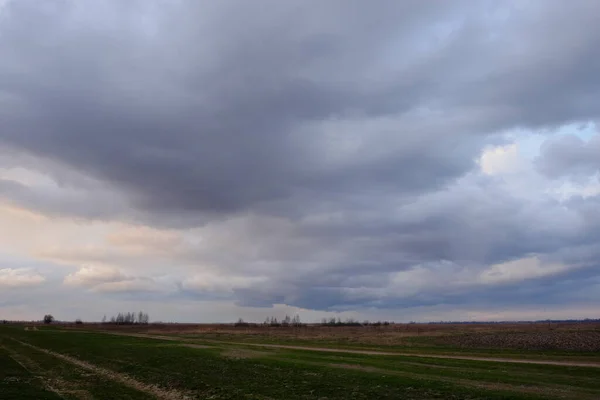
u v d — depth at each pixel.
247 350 53.50
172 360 42.00
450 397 23.58
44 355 49.97
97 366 40.78
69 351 53.53
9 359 44.31
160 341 72.12
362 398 24.22
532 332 99.25
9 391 25.64
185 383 30.11
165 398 26.30
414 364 38.81
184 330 149.62
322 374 32.31
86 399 25.61
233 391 26.77
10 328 116.31
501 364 38.88
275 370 34.81
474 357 47.19
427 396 24.00
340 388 26.81
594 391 24.88
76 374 35.72
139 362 41.53
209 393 26.80
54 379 33.00
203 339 84.56
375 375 31.22
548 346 63.12
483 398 23.02
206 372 34.34
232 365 38.06
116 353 49.50
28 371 36.44
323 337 96.00
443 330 134.38
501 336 84.69
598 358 45.94
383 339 85.12
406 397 23.92
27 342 68.19
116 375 35.47
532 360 43.50
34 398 24.16
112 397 26.27
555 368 35.66
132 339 76.81
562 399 22.34
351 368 35.41
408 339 83.69
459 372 32.97
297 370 34.56
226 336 102.12
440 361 41.50
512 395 23.38
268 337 96.94
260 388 27.47
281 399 24.41
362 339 85.81
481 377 30.12
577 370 34.38
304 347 62.81
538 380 28.88
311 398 24.48
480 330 127.12
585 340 71.38
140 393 27.75
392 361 41.38
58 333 91.44
